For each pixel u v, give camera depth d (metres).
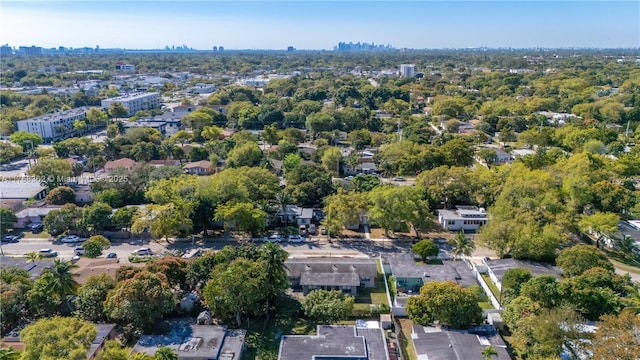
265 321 71.00
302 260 86.94
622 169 125.94
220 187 107.00
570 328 57.34
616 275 74.25
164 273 73.12
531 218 91.31
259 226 98.94
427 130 189.62
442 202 121.12
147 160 154.25
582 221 99.38
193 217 101.31
